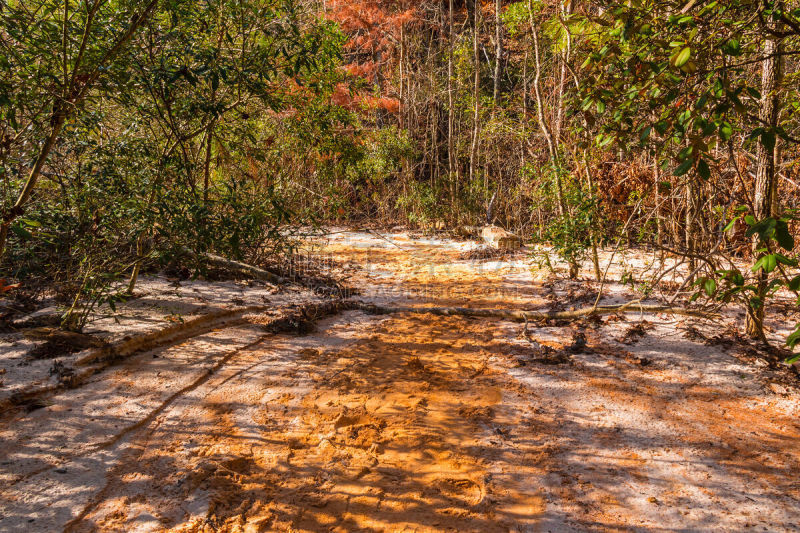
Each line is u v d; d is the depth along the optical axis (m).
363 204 18.44
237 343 5.25
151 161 5.16
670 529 2.78
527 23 10.46
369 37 18.83
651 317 6.32
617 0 3.51
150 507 2.85
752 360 4.93
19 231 3.43
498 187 14.75
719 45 3.02
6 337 4.61
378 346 5.46
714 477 3.24
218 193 5.54
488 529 2.79
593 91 3.46
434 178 18.77
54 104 3.74
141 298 6.11
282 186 8.61
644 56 3.27
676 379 4.65
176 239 5.04
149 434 3.56
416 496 3.06
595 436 3.72
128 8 4.09
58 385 3.96
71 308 4.87
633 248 10.19
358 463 3.37
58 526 2.64
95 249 5.11
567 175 7.67
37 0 4.00
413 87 19.28
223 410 3.95
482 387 4.50
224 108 4.80
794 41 4.69
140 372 4.43
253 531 2.72
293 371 4.71
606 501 3.02
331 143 8.88
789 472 3.28
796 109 5.10
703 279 3.56
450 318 6.45
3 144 3.93
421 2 18.67
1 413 3.57
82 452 3.26
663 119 3.31
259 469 3.26
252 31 5.34
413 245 12.12
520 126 12.30
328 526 2.80
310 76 7.49
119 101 4.61
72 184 5.16
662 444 3.62
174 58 4.79
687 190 7.02
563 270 8.73
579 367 4.92
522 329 6.06
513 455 3.48
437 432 3.76
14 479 2.95
